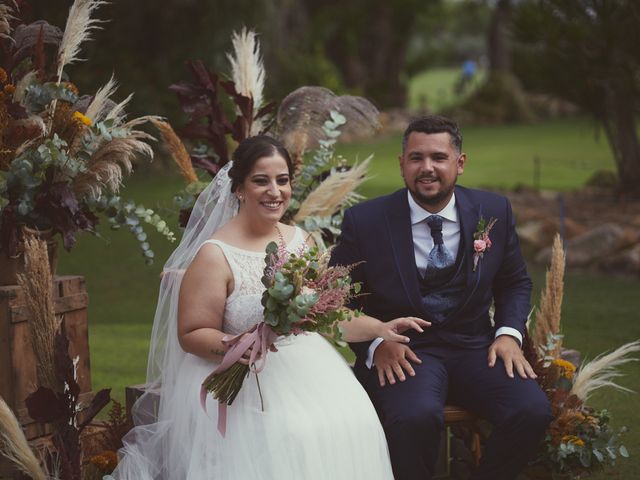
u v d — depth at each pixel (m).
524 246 8.55
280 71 20.64
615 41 9.73
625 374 4.95
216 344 3.08
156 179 13.40
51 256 3.63
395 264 3.53
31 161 3.39
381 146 18.23
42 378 3.20
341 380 3.25
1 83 3.49
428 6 28.78
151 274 7.81
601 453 3.43
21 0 3.79
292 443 2.98
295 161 4.29
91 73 13.21
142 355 5.44
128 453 3.25
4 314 3.39
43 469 3.21
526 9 10.27
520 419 3.26
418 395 3.28
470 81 33.62
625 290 7.08
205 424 3.06
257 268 3.22
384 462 3.14
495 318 3.65
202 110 4.31
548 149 17.98
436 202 3.50
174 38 14.09
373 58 28.92
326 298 2.96
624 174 11.36
